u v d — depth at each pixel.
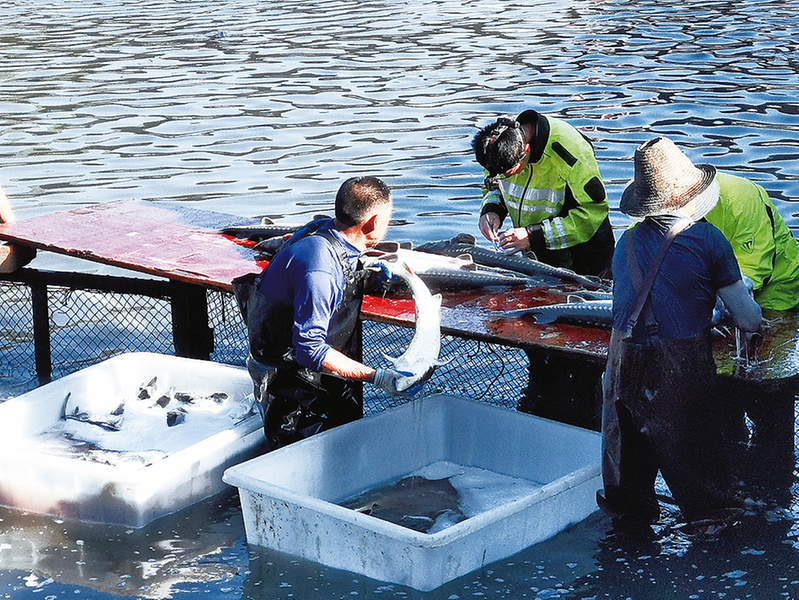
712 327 8.86
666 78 28.38
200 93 28.48
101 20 42.56
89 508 9.37
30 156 22.42
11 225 13.27
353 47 35.03
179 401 11.21
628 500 8.84
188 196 19.45
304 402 9.95
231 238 12.84
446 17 41.31
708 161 20.53
